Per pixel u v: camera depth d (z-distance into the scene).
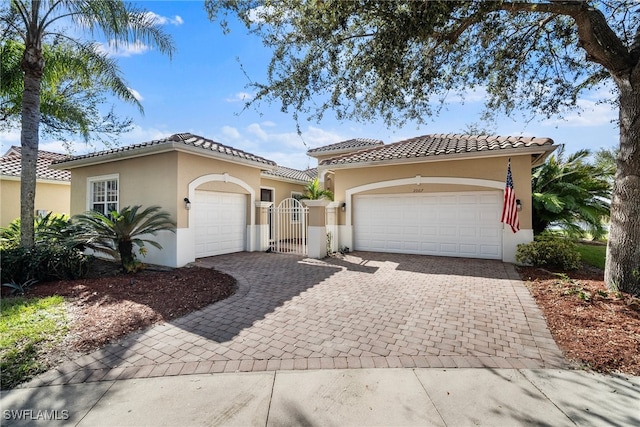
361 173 13.47
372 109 7.33
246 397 3.32
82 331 4.93
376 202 13.41
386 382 3.57
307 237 12.21
